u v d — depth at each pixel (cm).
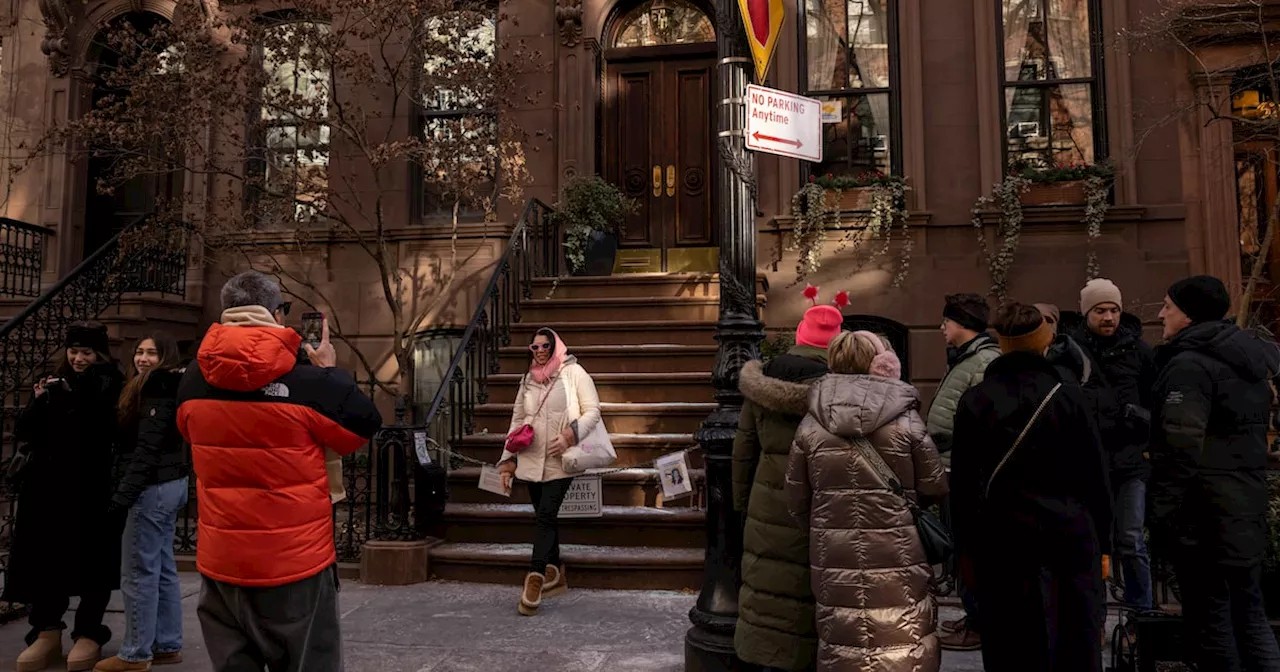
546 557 498
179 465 402
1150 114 836
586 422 502
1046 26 870
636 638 444
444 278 901
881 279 855
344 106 898
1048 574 288
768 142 390
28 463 415
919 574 283
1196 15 802
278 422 270
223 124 815
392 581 557
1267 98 830
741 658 316
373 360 905
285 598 271
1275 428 571
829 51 901
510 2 941
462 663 405
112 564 416
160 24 892
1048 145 861
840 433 284
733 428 374
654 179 946
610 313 812
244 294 282
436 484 597
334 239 923
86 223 981
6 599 420
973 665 402
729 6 401
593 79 934
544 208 881
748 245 394
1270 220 724
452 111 934
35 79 978
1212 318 342
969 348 417
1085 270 829
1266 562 422
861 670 274
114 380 425
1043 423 291
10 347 819
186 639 450
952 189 858
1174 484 321
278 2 936
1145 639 349
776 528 310
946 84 870
